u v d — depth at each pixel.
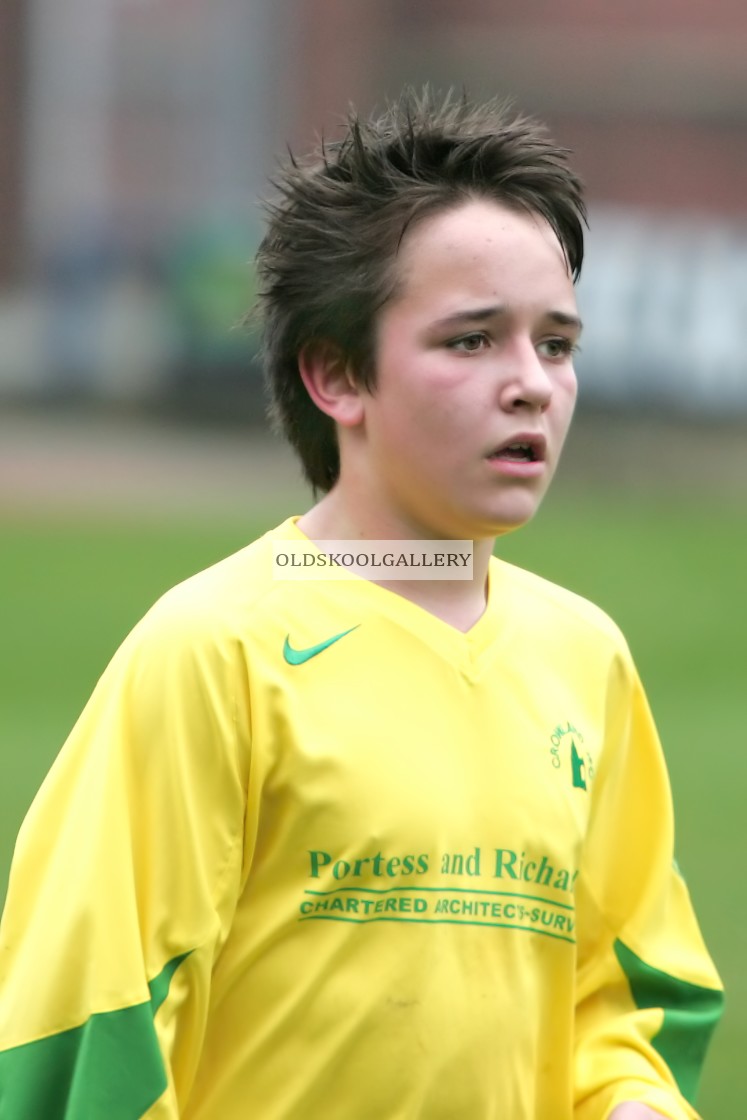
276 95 93.81
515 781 7.68
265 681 7.36
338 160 8.07
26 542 52.78
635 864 8.60
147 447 75.69
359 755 7.38
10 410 80.75
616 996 8.44
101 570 48.00
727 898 21.12
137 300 81.06
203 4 94.75
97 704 7.48
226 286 78.75
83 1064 6.89
